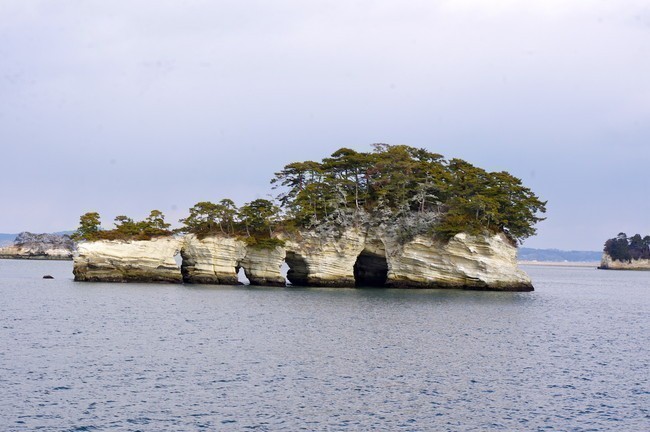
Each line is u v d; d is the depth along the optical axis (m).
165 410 37.50
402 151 128.25
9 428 33.88
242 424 35.66
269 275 123.31
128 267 122.19
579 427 36.41
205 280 123.38
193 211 124.94
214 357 51.34
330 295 105.38
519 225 123.81
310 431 34.91
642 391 43.97
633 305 113.94
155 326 66.75
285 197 129.50
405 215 121.44
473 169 127.31
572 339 65.81
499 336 65.62
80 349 53.19
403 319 76.31
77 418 35.72
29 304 84.69
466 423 36.75
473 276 117.62
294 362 50.25
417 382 45.09
